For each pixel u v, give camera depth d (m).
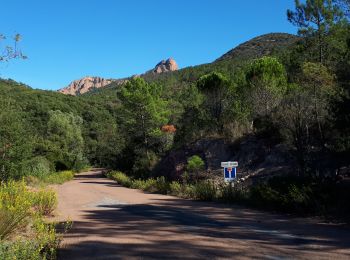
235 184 21.08
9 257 5.60
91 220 12.20
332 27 22.33
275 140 24.45
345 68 17.23
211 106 32.81
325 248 7.73
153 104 45.38
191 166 27.11
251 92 27.28
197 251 7.66
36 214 9.93
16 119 28.67
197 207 16.09
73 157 71.50
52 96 112.25
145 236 9.29
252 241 8.57
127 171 49.09
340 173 16.23
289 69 25.89
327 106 17.02
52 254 6.87
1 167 26.84
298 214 12.80
